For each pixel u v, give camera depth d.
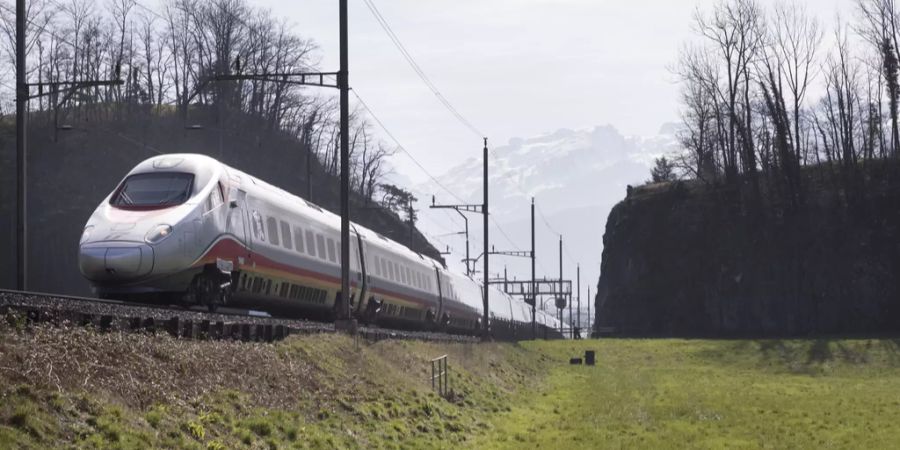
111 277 62.84
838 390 127.75
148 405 42.50
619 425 82.62
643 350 196.00
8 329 40.56
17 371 37.81
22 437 33.78
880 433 81.00
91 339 43.97
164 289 65.19
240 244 73.81
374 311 112.88
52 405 37.00
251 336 60.41
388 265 120.12
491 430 72.44
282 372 57.16
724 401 108.06
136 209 66.75
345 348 71.00
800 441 75.50
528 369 140.25
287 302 86.75
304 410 53.75
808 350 186.75
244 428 45.28
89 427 37.00
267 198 81.62
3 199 190.50
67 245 189.62
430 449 56.88
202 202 68.44
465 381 92.38
